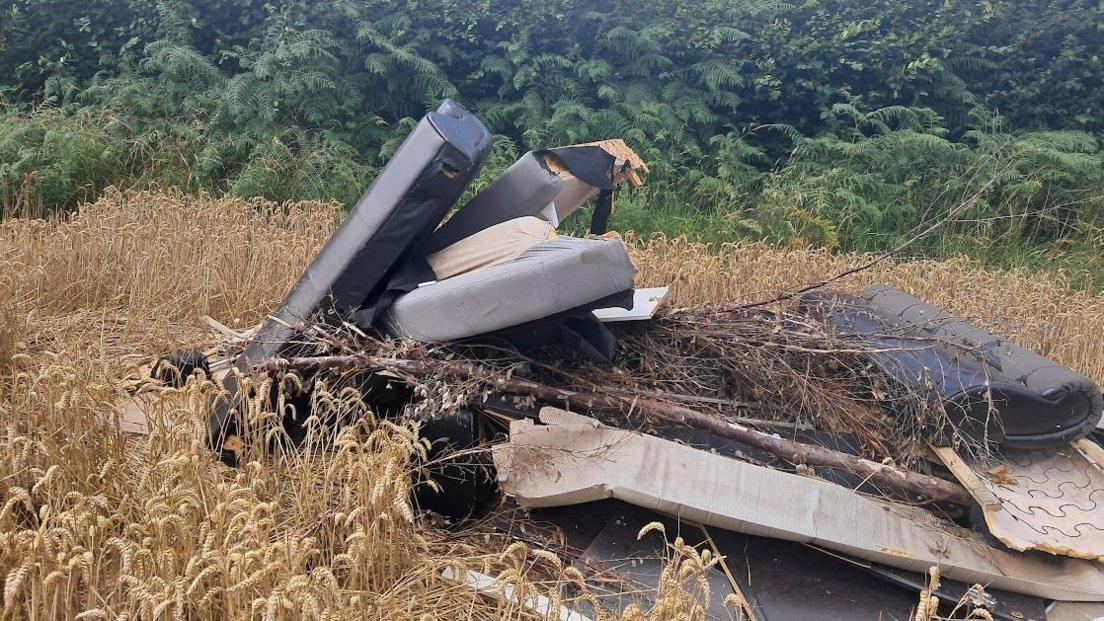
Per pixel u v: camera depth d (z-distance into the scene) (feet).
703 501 9.20
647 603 8.93
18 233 18.74
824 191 27.94
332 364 10.37
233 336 13.04
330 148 28.81
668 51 32.27
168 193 25.12
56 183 26.03
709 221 27.73
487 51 32.22
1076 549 9.09
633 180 13.08
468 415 10.21
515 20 31.81
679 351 12.13
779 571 9.47
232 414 10.43
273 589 7.23
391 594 8.11
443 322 10.14
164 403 10.00
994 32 32.96
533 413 10.49
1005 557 9.50
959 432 10.23
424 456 9.33
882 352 11.23
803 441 10.97
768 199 28.53
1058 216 28.86
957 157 29.25
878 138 29.58
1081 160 28.14
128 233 19.01
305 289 10.90
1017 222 28.37
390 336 10.69
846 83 32.30
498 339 10.66
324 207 24.73
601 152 12.57
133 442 10.35
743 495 9.40
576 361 11.37
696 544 9.64
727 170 29.32
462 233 12.10
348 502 8.98
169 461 8.30
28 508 8.33
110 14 32.96
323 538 8.92
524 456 9.85
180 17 31.86
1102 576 9.30
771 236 27.40
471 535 10.16
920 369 10.78
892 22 32.71
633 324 12.22
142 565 7.64
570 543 9.98
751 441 10.32
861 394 11.50
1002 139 29.37
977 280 20.95
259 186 27.30
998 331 16.89
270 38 30.58
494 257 10.77
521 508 10.41
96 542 8.11
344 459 9.12
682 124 30.78
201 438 9.26
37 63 33.14
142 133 28.96
